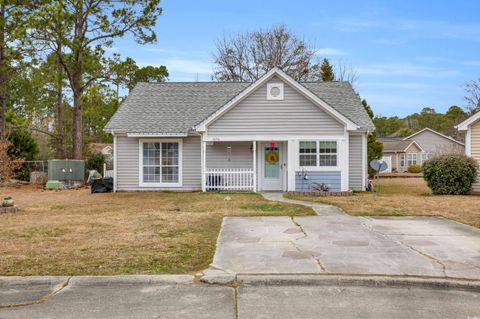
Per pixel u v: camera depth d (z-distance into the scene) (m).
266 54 41.00
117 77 25.91
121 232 9.02
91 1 24.34
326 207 12.88
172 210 12.46
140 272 6.14
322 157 17.36
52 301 5.18
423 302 5.10
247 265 6.41
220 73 41.56
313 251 7.24
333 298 5.23
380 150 30.95
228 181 18.75
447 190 17.09
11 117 27.38
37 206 13.74
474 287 5.52
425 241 8.02
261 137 17.56
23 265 6.46
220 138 17.73
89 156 32.47
